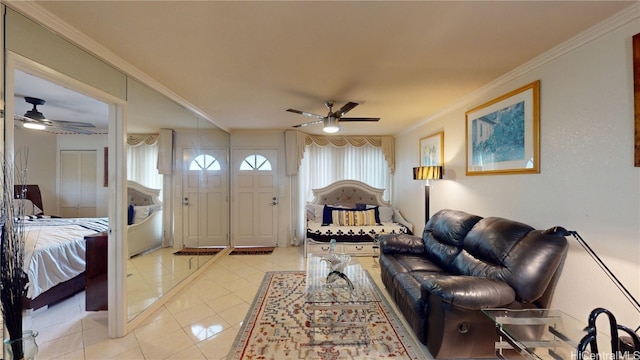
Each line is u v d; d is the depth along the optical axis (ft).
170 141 10.50
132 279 8.17
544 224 6.99
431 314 6.51
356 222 16.07
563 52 6.37
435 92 9.74
